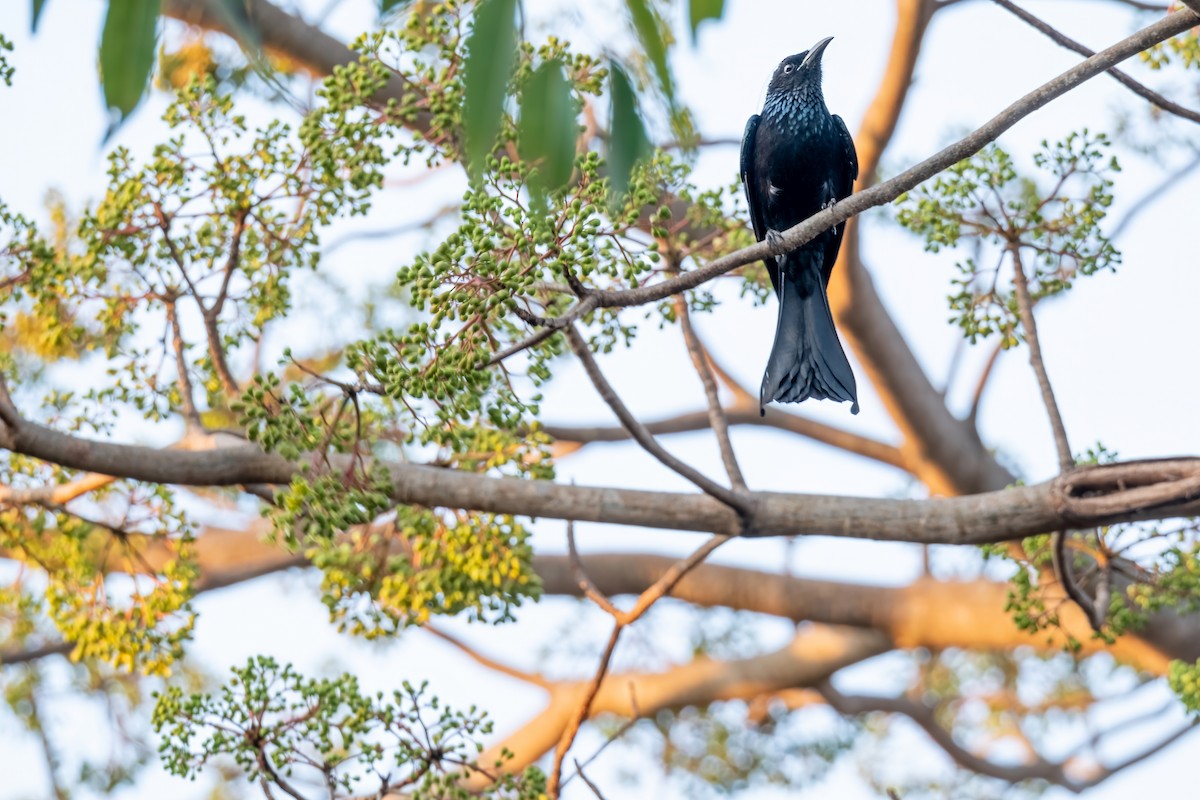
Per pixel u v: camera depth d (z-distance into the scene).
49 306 11.10
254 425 8.45
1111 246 10.94
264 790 9.43
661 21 4.73
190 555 11.12
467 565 10.34
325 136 10.64
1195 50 11.09
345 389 8.29
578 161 7.94
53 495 11.23
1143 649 20.09
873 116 18.19
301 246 11.08
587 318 10.37
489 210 7.82
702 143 15.08
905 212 11.23
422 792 9.45
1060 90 8.16
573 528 11.43
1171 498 9.34
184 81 14.23
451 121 10.18
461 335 8.06
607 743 10.75
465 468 10.73
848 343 20.83
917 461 22.00
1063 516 9.77
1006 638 21.86
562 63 4.96
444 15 10.45
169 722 9.42
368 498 8.46
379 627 10.87
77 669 18.80
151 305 11.12
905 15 17.14
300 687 9.60
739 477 10.40
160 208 10.75
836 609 22.80
